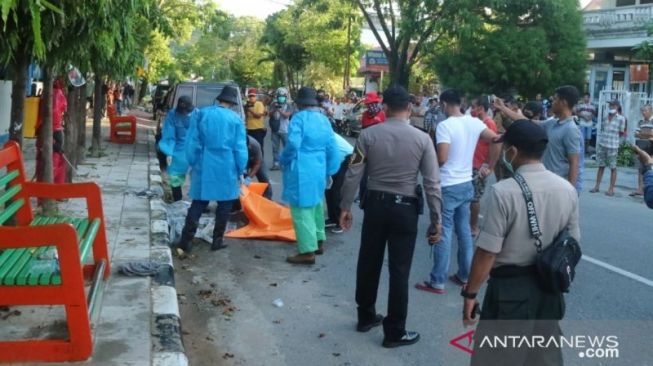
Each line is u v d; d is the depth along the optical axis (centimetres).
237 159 749
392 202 497
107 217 822
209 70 6619
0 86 1349
